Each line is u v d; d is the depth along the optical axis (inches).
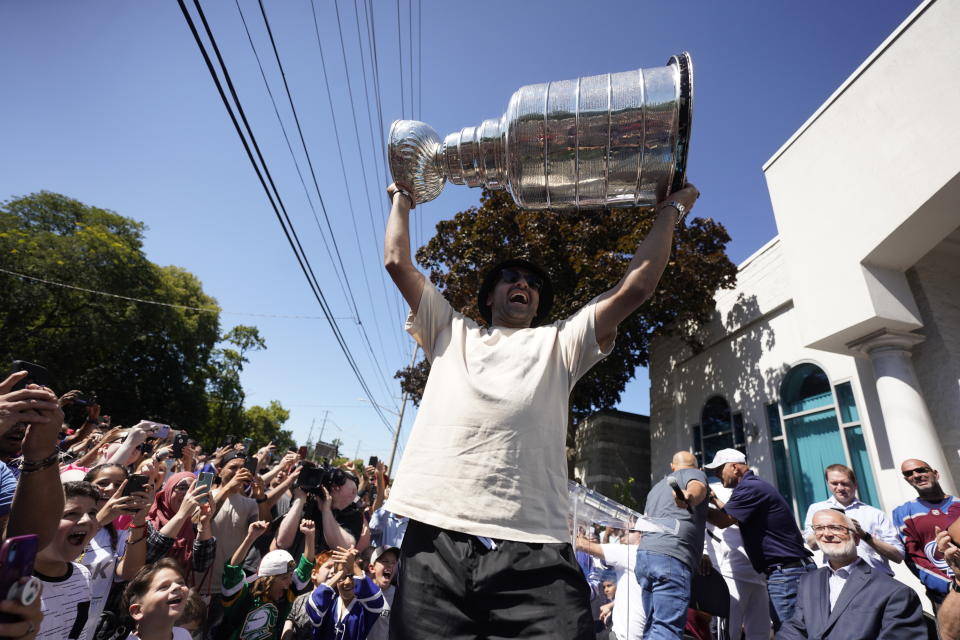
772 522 163.6
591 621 43.9
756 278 394.3
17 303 667.4
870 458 275.0
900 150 241.0
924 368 255.8
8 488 77.2
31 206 764.0
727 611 159.6
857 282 255.9
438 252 456.1
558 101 55.0
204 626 141.9
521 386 52.5
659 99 53.3
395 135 66.5
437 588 44.4
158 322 836.0
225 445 250.7
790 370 351.3
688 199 61.4
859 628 118.5
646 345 492.4
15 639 36.6
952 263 273.4
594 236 392.5
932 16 232.1
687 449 451.2
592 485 520.1
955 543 109.9
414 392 539.5
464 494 46.5
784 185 311.4
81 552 96.9
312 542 162.6
